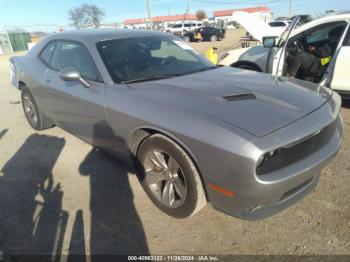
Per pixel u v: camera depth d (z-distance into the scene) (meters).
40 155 4.12
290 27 4.87
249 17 6.44
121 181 3.38
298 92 2.78
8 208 3.01
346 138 4.17
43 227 2.72
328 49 5.42
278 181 2.09
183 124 2.34
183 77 3.21
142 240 2.53
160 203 2.81
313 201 2.88
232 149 2.06
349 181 3.16
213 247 2.42
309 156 2.34
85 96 3.24
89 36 3.63
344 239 2.41
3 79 11.11
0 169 3.80
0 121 5.73
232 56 6.30
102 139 3.25
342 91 4.96
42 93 4.15
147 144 2.69
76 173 3.60
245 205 2.19
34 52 4.62
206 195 2.48
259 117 2.26
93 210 2.92
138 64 3.35
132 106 2.73
